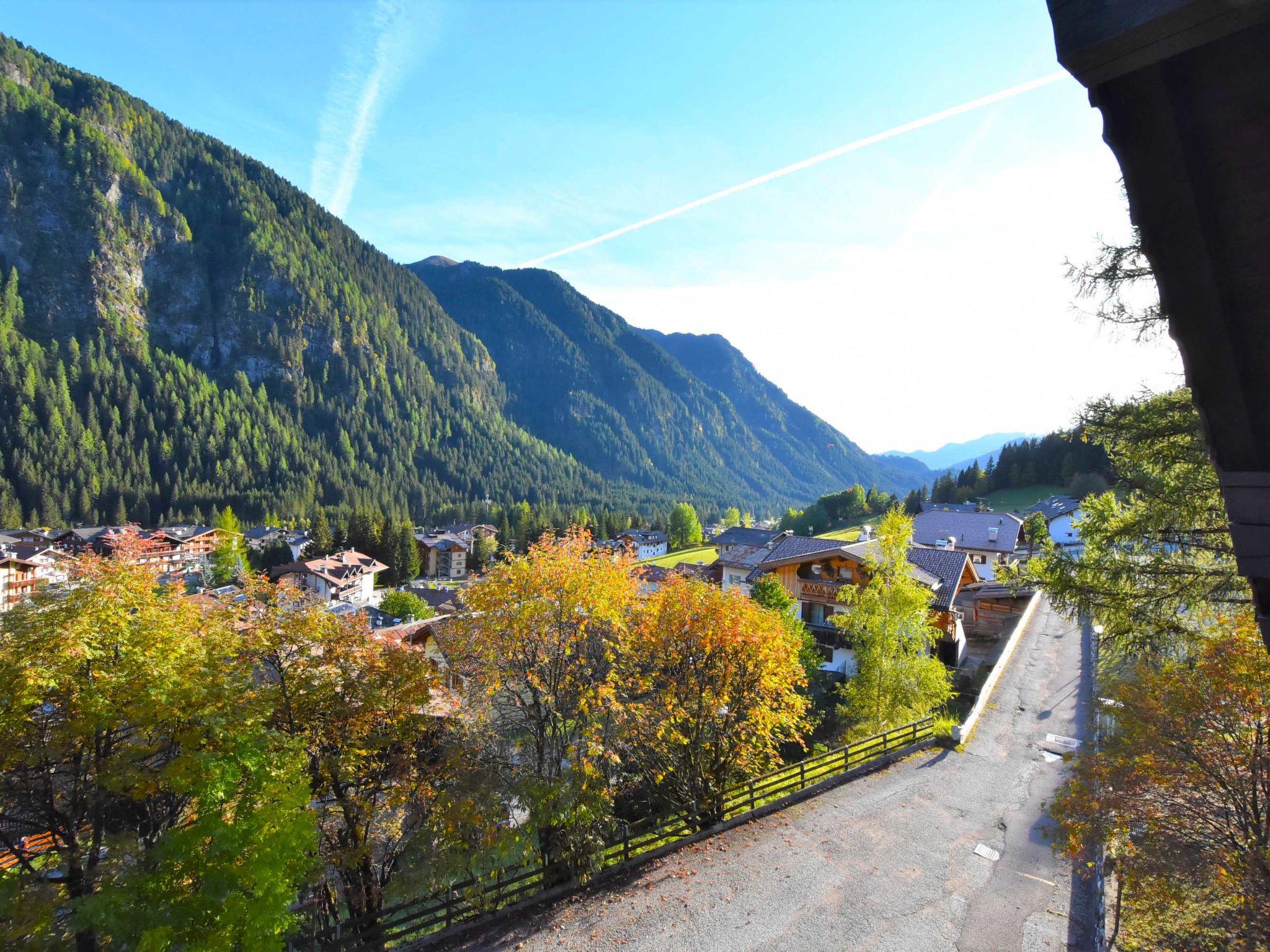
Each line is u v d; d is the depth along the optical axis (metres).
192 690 11.26
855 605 23.62
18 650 10.54
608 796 14.28
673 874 13.69
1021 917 12.02
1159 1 1.59
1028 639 32.31
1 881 9.23
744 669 16.45
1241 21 1.54
